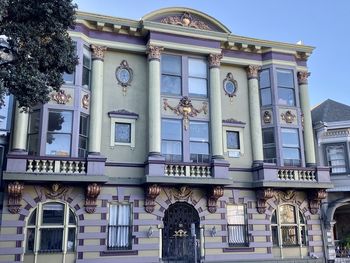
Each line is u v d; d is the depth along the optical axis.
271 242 22.81
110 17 22.25
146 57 23.41
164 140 22.34
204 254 21.36
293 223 23.72
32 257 18.86
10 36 14.34
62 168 19.53
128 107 22.47
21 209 19.09
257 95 24.95
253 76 25.14
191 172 21.55
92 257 19.64
